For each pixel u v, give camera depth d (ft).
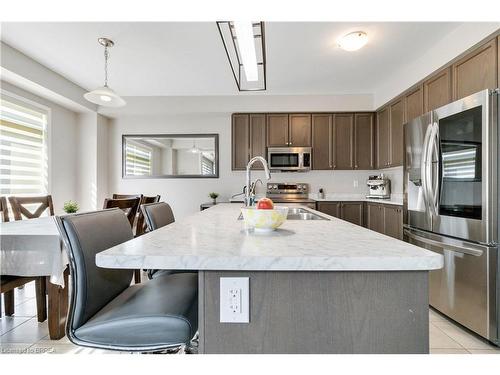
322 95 14.25
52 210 9.85
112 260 2.48
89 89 13.64
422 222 8.05
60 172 13.53
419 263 2.40
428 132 7.75
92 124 14.80
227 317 2.52
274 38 8.85
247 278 2.53
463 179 6.63
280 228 4.12
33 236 5.52
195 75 12.00
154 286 4.07
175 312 3.20
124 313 3.21
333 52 9.84
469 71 7.80
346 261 2.40
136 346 3.07
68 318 3.13
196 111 14.61
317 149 14.48
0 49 9.13
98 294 3.39
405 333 2.51
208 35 8.72
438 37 8.77
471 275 6.42
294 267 2.41
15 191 11.20
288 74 11.81
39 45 9.36
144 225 10.18
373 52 9.82
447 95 8.75
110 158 16.05
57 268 5.52
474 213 6.33
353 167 14.35
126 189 16.06
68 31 8.46
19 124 11.34
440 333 6.59
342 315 2.52
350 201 13.64
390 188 13.97
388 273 2.52
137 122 16.06
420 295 2.51
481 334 6.18
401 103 11.73
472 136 6.38
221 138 15.98
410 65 10.80
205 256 2.46
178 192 16.06
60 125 13.52
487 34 7.02
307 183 15.56
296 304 2.53
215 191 15.96
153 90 13.89
